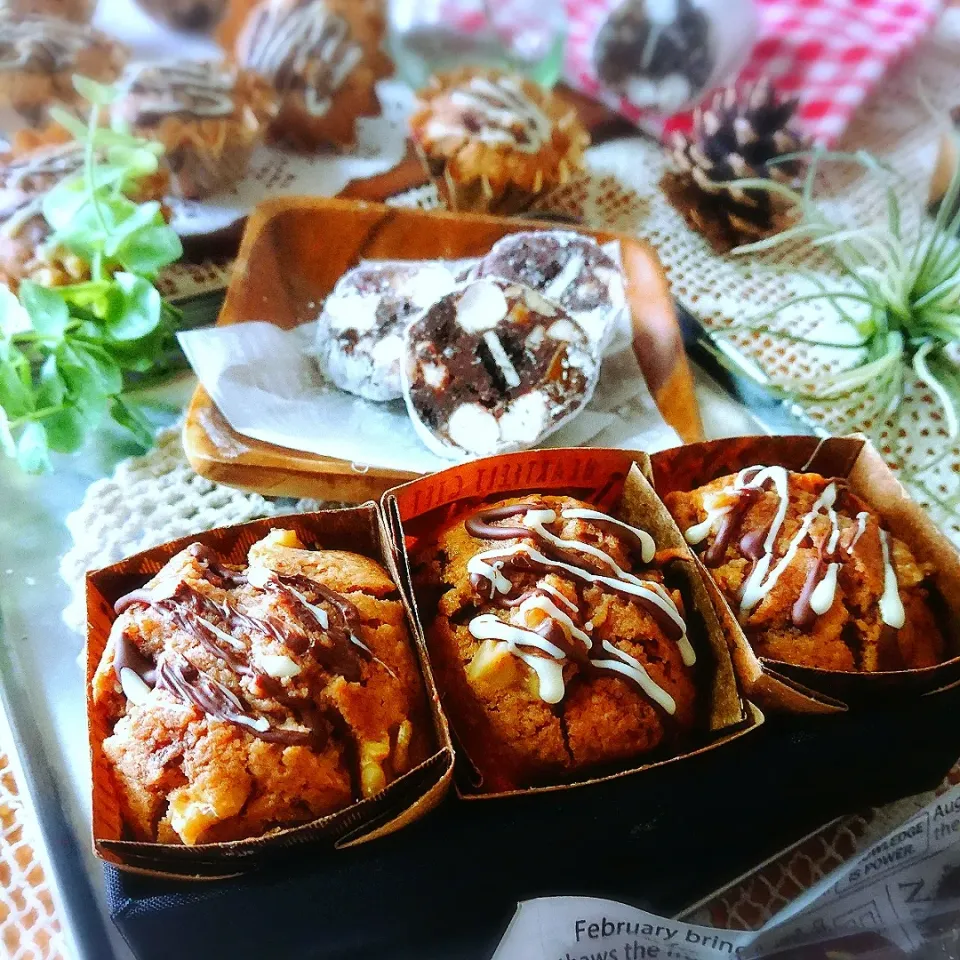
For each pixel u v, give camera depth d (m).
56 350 0.26
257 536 0.21
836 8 0.36
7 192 0.29
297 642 0.18
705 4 0.34
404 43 0.35
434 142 0.32
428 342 0.27
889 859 0.19
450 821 0.18
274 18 0.33
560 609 0.19
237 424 0.26
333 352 0.28
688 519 0.22
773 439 0.23
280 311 0.29
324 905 0.18
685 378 0.28
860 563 0.21
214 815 0.17
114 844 0.17
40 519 0.26
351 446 0.27
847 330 0.32
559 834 0.18
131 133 0.31
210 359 0.27
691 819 0.19
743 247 0.30
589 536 0.21
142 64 0.33
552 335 0.28
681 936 0.18
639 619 0.20
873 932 0.19
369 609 0.20
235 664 0.18
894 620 0.21
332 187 0.34
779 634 0.21
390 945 0.19
